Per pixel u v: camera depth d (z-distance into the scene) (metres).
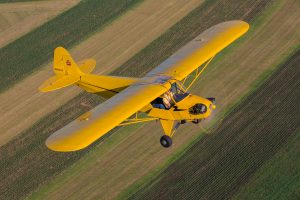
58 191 69.25
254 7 103.69
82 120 56.25
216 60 90.06
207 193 64.88
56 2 117.44
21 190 70.31
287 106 77.62
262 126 74.38
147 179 68.69
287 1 103.81
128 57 96.12
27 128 82.50
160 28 102.56
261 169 67.19
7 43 105.62
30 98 89.38
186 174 68.31
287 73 85.12
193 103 59.34
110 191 67.88
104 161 72.75
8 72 96.94
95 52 98.94
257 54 90.81
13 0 120.88
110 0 114.31
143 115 79.25
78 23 108.25
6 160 76.19
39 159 75.19
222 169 68.06
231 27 72.31
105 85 68.50
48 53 100.44
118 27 104.94
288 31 95.88
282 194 63.41
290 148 69.94
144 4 110.75
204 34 71.81
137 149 73.75
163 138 59.97
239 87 83.31
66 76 71.56
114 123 55.62
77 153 74.81
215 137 73.62
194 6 107.31
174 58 67.19
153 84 60.97
